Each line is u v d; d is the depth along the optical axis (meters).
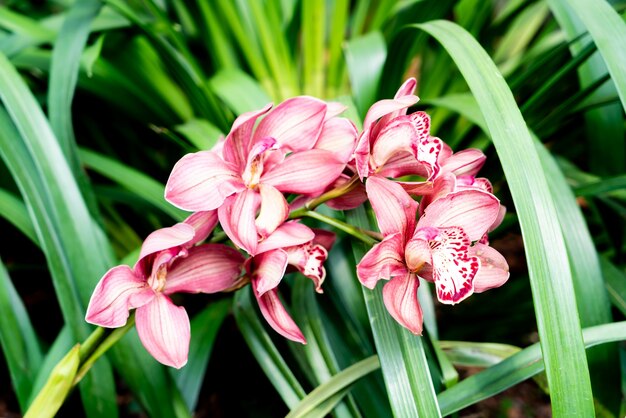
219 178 0.47
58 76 0.59
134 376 0.53
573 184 0.65
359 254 0.51
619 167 0.65
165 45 0.63
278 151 0.48
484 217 0.46
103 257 0.55
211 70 0.81
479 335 0.70
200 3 0.71
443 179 0.47
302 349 0.57
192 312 0.69
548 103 0.68
